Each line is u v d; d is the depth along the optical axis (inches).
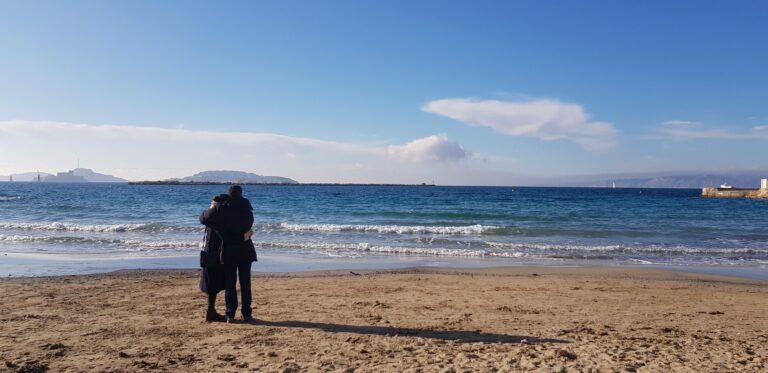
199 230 968.9
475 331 252.7
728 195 3949.3
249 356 203.0
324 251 709.9
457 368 185.5
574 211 1696.6
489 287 411.2
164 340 227.9
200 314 289.0
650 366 188.9
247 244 268.2
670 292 404.8
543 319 289.9
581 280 464.4
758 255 722.2
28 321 265.3
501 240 876.6
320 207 1867.6
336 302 334.0
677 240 914.7
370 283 425.1
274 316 285.7
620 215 1517.0
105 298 339.6
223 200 263.6
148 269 516.4
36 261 582.9
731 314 320.2
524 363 191.3
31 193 3484.3
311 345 220.5
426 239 869.2
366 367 187.2
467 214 1481.3
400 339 232.5
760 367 189.3
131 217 1321.4
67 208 1691.7
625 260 662.5
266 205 2005.4
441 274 502.0
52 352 206.2
